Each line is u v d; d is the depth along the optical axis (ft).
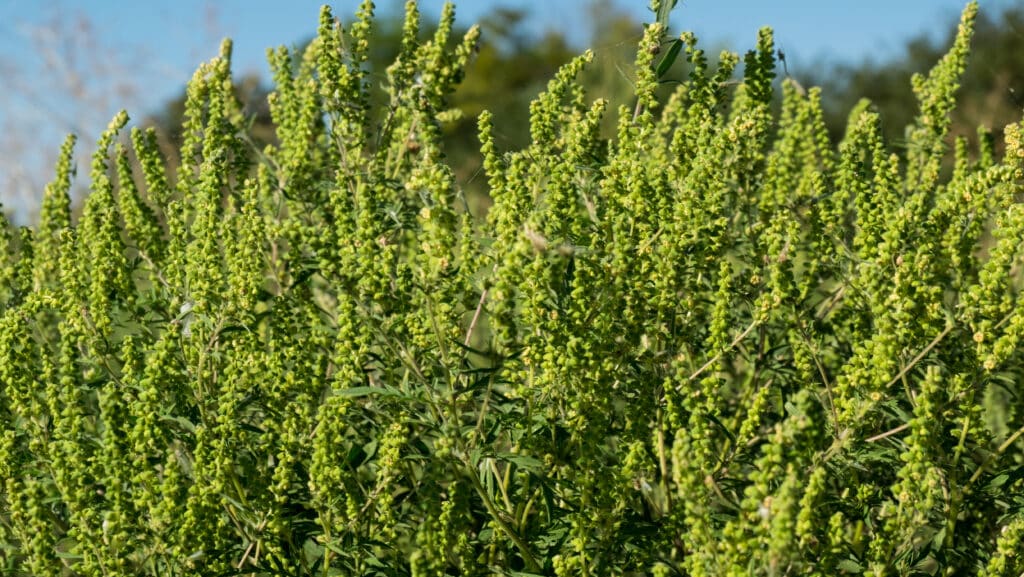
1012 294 12.60
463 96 65.41
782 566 7.98
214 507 9.62
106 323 10.87
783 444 7.90
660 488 11.60
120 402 9.49
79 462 9.57
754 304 10.25
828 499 10.50
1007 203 10.41
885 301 9.57
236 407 10.30
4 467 9.91
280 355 10.53
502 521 9.44
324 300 13.28
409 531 10.91
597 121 10.49
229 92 13.73
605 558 9.52
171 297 11.50
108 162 12.80
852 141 11.62
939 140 13.69
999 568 9.24
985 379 9.63
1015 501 10.26
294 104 13.60
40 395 10.27
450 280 9.70
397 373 10.66
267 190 13.29
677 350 10.60
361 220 9.28
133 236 12.48
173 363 9.81
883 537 9.23
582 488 9.33
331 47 12.14
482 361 12.54
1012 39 43.91
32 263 13.30
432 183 9.19
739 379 13.71
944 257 10.93
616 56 11.60
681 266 10.22
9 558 10.16
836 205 11.86
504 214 9.27
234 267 10.10
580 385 9.29
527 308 9.05
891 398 9.34
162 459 9.93
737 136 11.35
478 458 8.95
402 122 13.24
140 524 9.62
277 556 10.00
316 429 9.46
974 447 11.17
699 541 8.36
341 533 9.89
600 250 9.61
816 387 10.41
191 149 12.64
